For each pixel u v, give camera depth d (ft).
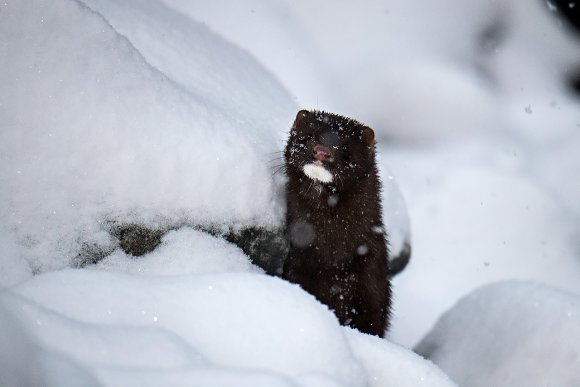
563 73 78.07
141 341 17.98
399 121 68.08
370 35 71.05
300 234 31.78
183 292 19.45
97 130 25.20
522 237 55.06
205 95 32.76
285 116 37.22
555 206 57.88
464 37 75.46
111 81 25.99
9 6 25.04
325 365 18.88
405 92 68.54
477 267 51.70
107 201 25.48
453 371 32.04
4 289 18.71
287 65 58.44
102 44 26.17
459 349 32.99
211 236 27.96
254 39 57.98
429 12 75.05
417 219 55.47
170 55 34.50
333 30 69.92
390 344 23.24
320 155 30.45
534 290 32.35
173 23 38.86
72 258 24.97
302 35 67.31
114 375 17.11
